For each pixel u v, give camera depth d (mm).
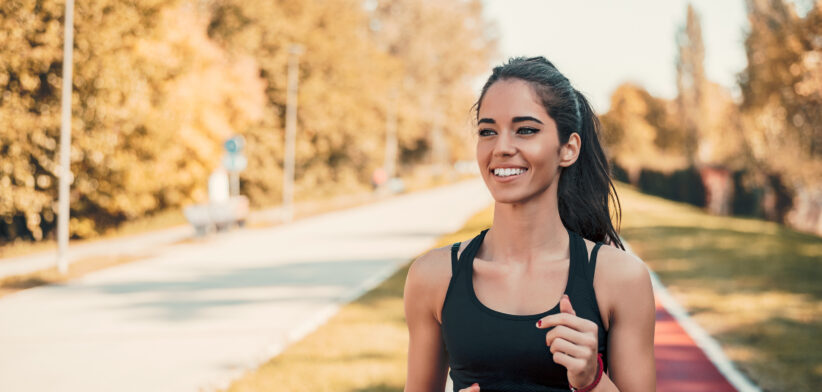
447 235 22172
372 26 69875
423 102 71188
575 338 1495
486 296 1681
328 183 52406
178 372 6957
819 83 23188
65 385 6582
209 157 27266
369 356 7020
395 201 45625
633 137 72625
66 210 14680
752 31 25875
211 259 16422
